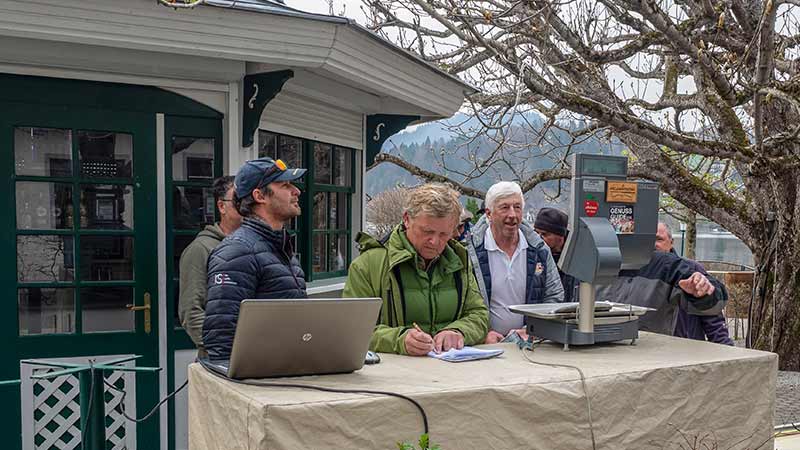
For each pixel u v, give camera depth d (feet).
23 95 11.25
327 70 12.04
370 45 12.57
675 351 7.87
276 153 14.25
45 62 11.12
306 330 6.03
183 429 12.46
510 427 6.15
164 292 12.29
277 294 7.44
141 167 12.11
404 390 5.86
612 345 8.28
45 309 11.64
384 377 6.42
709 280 10.87
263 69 12.14
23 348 11.42
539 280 10.66
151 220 12.19
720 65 19.66
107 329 12.00
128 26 10.34
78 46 10.99
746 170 22.67
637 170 24.13
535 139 23.82
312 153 15.34
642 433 6.82
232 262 7.23
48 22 9.94
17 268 11.39
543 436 6.30
